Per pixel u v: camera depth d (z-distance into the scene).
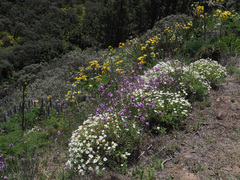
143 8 21.12
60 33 27.89
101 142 3.20
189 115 4.09
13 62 19.06
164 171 2.80
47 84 7.95
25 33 25.55
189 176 2.63
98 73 7.35
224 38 6.78
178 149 3.21
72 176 2.95
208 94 4.79
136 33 21.66
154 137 3.58
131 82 5.46
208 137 3.39
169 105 3.97
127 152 3.07
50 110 5.45
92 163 3.03
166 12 19.50
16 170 3.21
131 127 3.46
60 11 31.38
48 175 3.08
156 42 7.57
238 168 2.64
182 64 5.55
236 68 5.70
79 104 5.32
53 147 3.93
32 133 4.30
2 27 26.41
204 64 5.55
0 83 16.66
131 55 8.37
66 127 4.49
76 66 9.67
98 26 24.92
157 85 4.55
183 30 8.48
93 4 36.50
